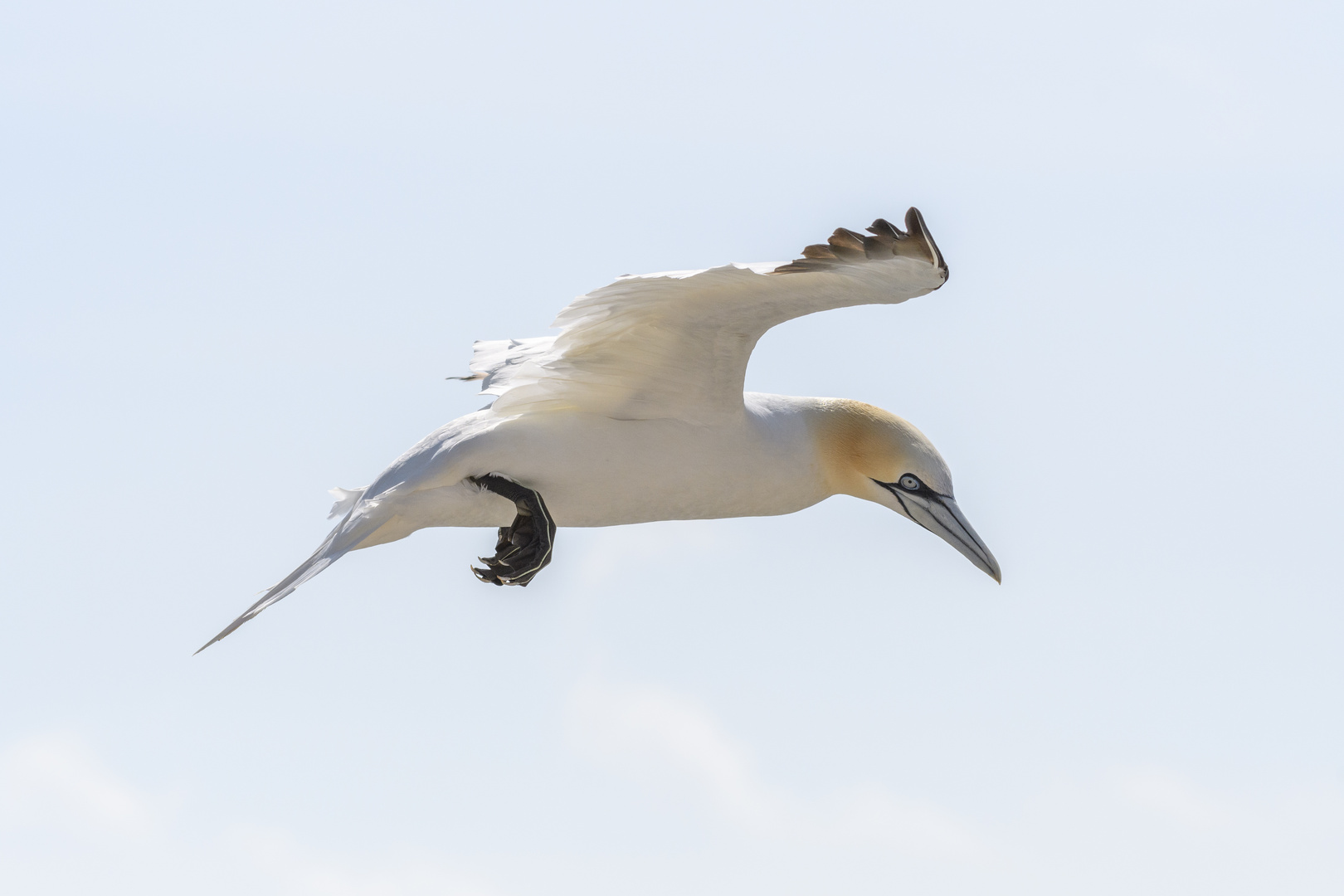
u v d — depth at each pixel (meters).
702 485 14.38
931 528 15.62
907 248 11.93
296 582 13.34
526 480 13.96
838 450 15.34
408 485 13.84
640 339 13.41
